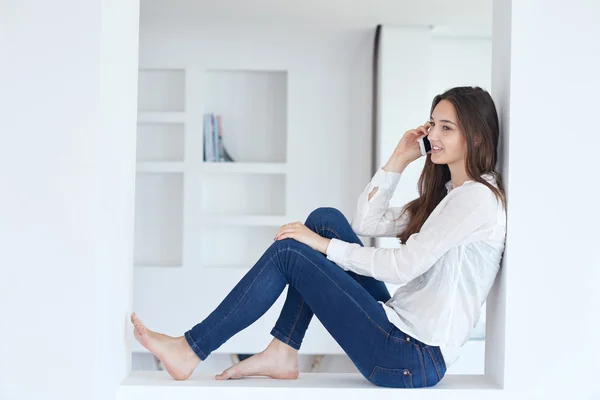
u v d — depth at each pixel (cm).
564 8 237
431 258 228
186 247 501
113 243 233
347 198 505
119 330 240
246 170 504
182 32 495
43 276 216
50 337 216
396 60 484
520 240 235
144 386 236
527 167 236
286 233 240
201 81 500
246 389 234
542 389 236
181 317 498
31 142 217
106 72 220
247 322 240
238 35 497
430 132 245
